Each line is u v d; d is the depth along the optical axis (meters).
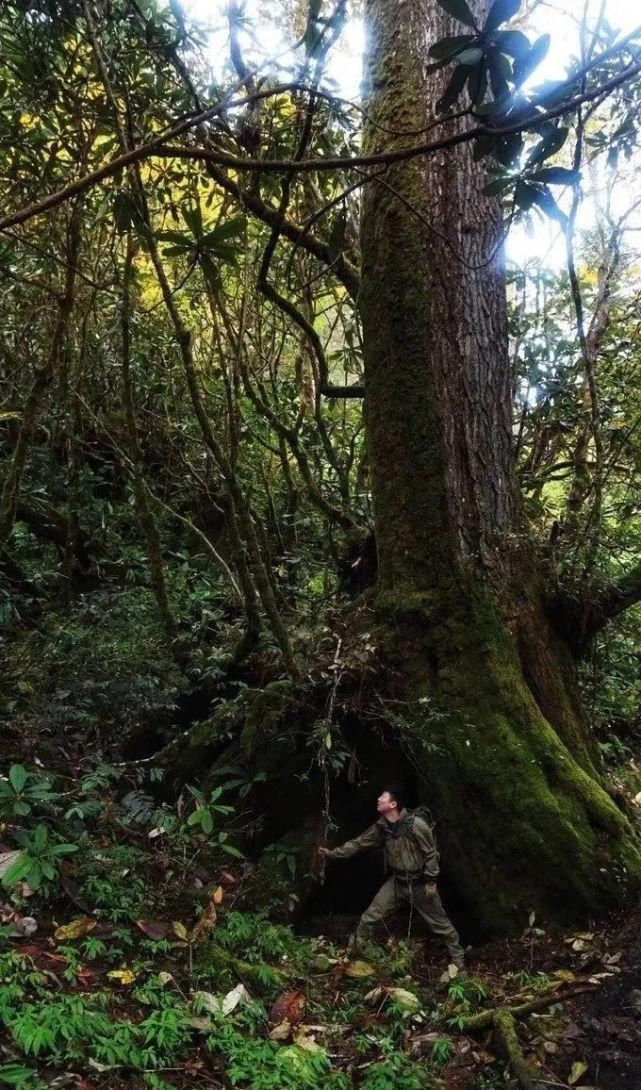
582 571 5.33
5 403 6.52
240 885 4.40
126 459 6.51
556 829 4.43
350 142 5.92
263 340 7.36
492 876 4.45
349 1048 3.38
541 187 1.97
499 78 1.71
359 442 8.05
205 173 5.04
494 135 1.75
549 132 1.88
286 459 6.94
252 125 4.34
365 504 6.76
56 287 5.81
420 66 5.17
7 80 4.44
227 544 7.28
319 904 4.88
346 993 3.82
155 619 5.94
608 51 1.72
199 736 5.00
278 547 7.19
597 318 7.09
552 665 5.15
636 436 6.80
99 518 6.79
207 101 3.62
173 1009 3.03
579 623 5.32
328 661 4.97
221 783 4.87
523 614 5.08
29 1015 2.68
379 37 5.39
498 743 4.64
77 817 4.18
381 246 5.22
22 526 6.32
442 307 5.11
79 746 4.84
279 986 3.66
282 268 7.16
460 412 5.11
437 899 4.34
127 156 1.71
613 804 4.68
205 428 4.39
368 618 5.21
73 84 3.91
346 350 7.43
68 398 6.04
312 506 7.43
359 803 4.91
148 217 3.31
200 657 5.55
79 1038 2.76
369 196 5.32
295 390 7.53
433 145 1.77
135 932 3.68
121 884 3.89
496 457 5.23
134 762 4.83
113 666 5.17
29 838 3.71
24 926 3.37
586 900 4.32
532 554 5.27
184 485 7.39
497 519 5.19
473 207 5.15
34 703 4.78
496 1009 3.60
